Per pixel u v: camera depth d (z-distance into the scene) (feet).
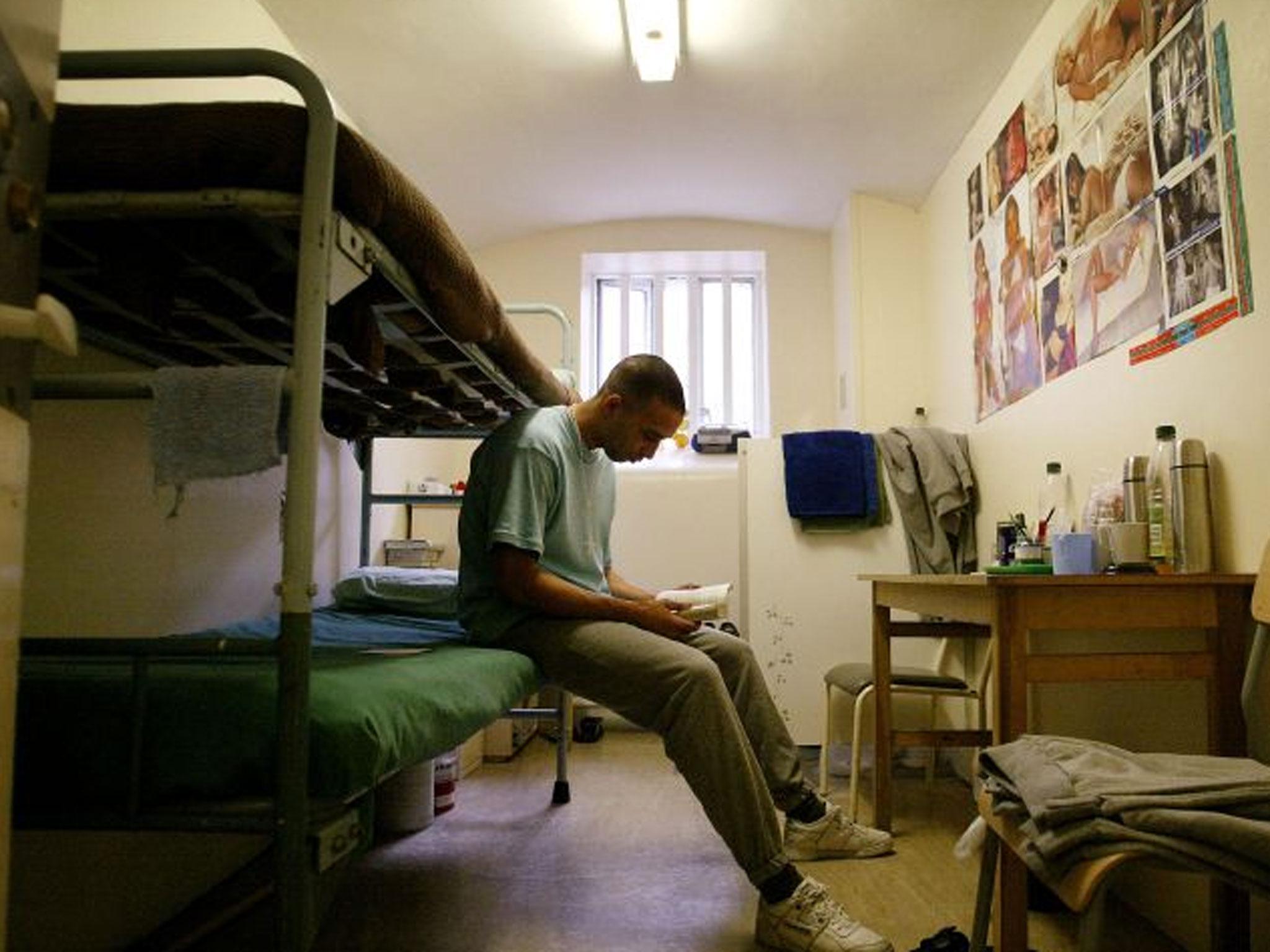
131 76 3.08
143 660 2.94
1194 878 4.95
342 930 5.08
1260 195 4.55
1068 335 6.88
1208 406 5.00
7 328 1.61
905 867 6.18
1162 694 5.33
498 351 5.78
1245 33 4.66
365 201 3.27
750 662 6.25
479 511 5.90
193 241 3.45
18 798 3.01
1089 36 6.52
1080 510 6.63
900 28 7.83
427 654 4.65
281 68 3.03
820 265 12.83
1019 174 7.94
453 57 8.25
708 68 8.60
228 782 2.92
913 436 9.63
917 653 9.64
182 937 5.06
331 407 7.27
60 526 4.68
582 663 5.13
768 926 4.77
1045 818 2.89
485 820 7.45
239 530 6.71
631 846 6.71
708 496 11.98
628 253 12.85
